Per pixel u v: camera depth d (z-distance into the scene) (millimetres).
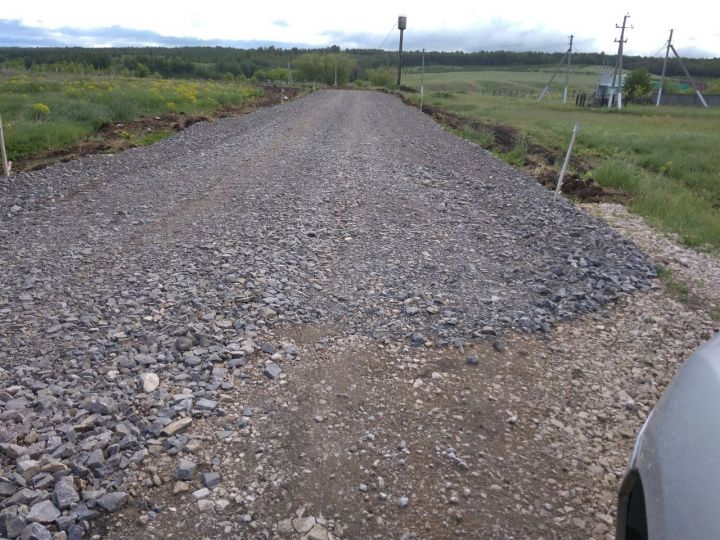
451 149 16047
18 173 10508
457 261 6359
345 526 2623
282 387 3736
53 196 8906
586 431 3410
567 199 9875
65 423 3281
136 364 3947
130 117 19781
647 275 5953
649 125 29891
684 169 15273
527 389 3814
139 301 4992
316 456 3080
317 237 7117
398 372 3959
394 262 6234
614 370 4117
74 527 2541
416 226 7797
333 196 9484
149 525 2605
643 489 1737
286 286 5410
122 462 2977
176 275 5625
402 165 12859
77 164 11555
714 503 1436
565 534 2625
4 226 7293
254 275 5637
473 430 3348
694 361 1969
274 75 97500
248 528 2598
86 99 22484
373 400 3613
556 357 4270
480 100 52344
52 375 3795
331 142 16516
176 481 2885
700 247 7406
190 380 3795
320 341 4371
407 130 20734
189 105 25578
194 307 4887
